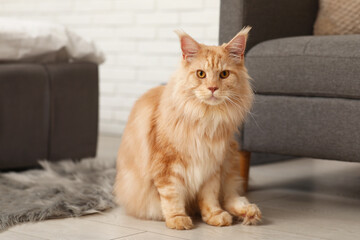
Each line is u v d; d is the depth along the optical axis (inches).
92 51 117.6
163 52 156.4
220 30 91.8
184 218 67.7
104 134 170.2
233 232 66.3
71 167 104.2
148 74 160.1
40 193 82.7
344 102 76.6
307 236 65.2
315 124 79.4
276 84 83.0
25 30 107.7
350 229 68.8
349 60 75.4
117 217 73.8
